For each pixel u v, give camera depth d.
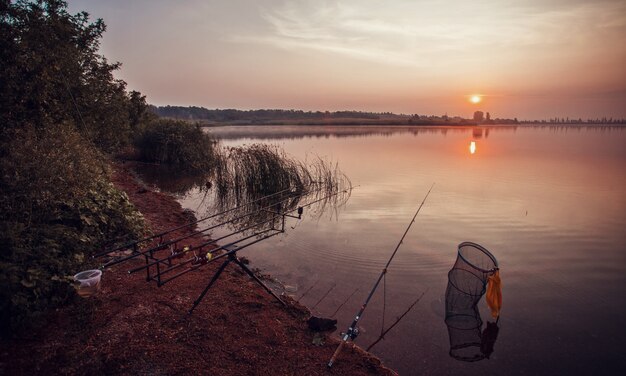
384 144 50.50
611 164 27.73
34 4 10.73
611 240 10.48
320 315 6.28
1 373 3.90
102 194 8.23
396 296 7.10
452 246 9.98
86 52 15.49
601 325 6.23
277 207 14.43
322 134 83.94
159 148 22.81
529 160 30.70
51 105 10.54
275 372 4.59
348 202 15.47
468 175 22.50
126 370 4.25
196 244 9.22
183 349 4.77
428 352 5.42
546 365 5.20
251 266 8.27
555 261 9.01
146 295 5.98
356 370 4.80
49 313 4.96
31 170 6.53
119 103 17.30
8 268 4.66
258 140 55.97
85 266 5.96
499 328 6.10
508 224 12.10
